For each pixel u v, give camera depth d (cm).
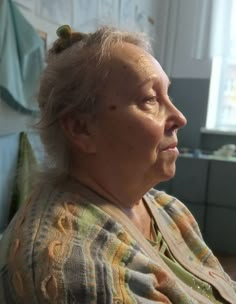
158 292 54
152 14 279
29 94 131
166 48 286
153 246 67
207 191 245
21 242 51
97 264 47
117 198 64
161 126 60
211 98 285
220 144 281
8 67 123
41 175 66
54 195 59
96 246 51
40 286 45
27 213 56
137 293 50
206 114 280
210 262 78
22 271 48
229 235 243
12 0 130
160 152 61
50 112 62
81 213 55
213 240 247
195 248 78
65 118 61
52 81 61
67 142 63
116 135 59
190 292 64
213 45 266
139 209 72
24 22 131
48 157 66
